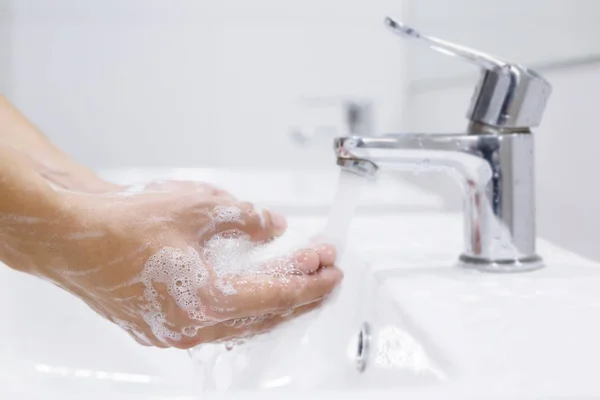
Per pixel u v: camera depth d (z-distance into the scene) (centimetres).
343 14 164
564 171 74
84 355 75
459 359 50
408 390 48
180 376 73
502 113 65
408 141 64
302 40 166
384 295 63
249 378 63
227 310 57
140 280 57
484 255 66
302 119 168
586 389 47
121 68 168
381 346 62
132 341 75
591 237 69
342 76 166
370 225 86
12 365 73
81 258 58
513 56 85
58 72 167
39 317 76
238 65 167
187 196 60
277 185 137
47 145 75
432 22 126
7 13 165
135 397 50
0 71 166
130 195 60
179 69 167
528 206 66
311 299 60
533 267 66
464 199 68
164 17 166
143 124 169
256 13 165
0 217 57
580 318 56
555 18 75
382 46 164
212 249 61
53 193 58
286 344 64
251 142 169
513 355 51
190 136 170
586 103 70
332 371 68
